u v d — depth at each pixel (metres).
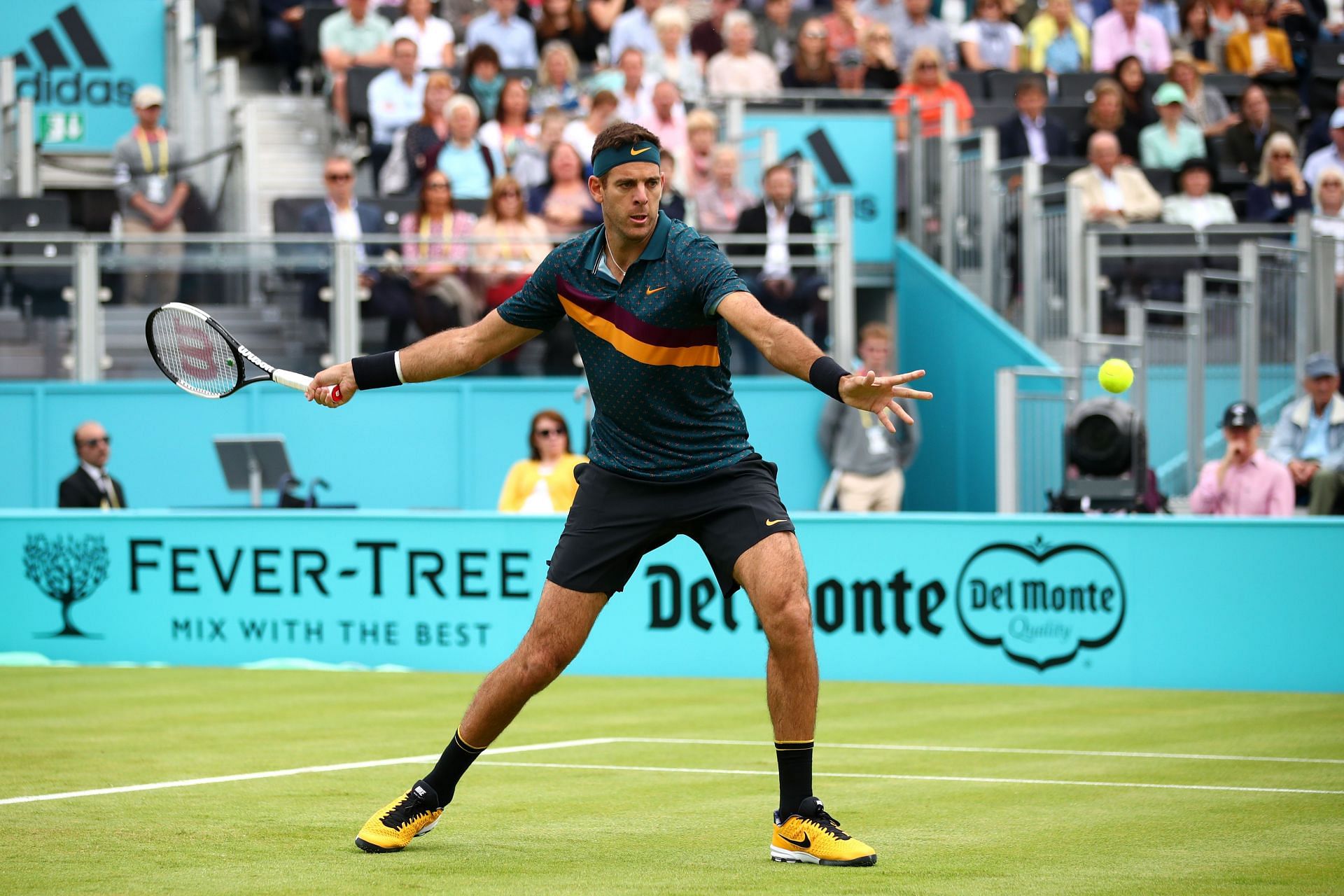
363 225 21.27
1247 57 28.84
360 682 15.12
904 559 15.63
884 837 7.97
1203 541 15.26
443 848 7.60
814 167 24.55
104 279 20.23
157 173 21.80
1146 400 19.56
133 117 26.81
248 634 16.50
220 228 22.00
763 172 23.36
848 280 21.09
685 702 13.98
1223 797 9.27
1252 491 17.20
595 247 7.37
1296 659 15.16
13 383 20.16
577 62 26.94
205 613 16.56
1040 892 6.66
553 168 21.58
